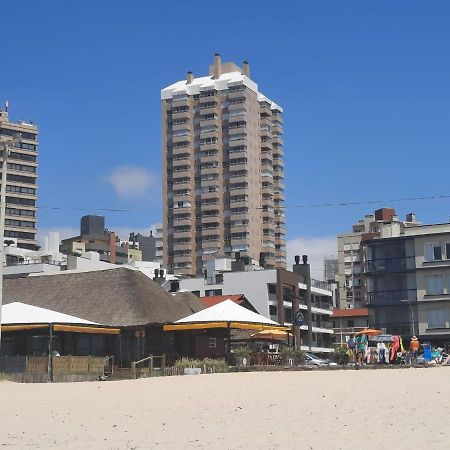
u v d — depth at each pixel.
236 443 13.45
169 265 165.38
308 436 13.88
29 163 170.25
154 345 47.50
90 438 14.98
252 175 166.12
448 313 71.38
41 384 31.28
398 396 19.78
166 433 15.24
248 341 49.06
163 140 171.12
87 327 39.94
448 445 12.12
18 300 51.31
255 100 171.38
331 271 177.75
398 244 75.00
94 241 176.25
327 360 48.69
